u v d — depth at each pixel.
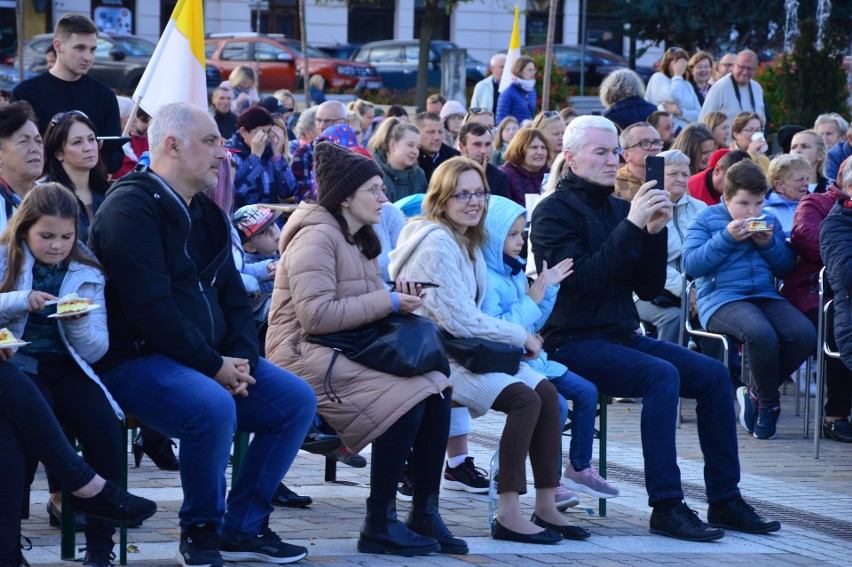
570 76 36.34
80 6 39.25
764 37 37.34
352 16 43.22
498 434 9.32
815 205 9.95
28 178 6.21
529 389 6.29
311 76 33.19
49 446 4.98
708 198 11.30
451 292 6.35
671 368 6.70
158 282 5.32
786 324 9.59
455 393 6.27
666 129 13.54
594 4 43.31
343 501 7.13
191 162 5.53
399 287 6.02
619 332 6.96
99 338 5.27
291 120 18.89
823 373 9.18
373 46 37.31
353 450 5.79
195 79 9.91
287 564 5.59
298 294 5.90
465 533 6.43
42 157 6.24
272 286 7.57
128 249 5.30
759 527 6.78
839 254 8.66
